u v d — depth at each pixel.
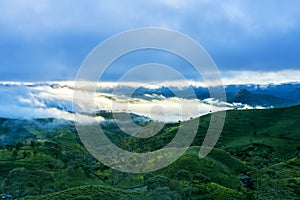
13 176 113.94
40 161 182.50
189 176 113.19
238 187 125.88
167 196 81.56
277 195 126.81
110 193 93.75
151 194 83.50
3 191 111.00
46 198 93.00
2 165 177.75
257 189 131.62
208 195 102.50
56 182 132.62
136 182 117.69
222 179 122.88
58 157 192.88
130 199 88.75
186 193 99.88
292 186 141.00
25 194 108.19
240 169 152.62
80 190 96.75
